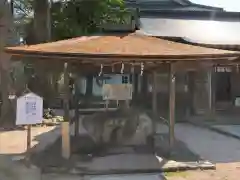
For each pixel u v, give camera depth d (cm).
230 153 1037
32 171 835
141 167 857
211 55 858
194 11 1808
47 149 1040
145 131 1070
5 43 1453
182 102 1711
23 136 1279
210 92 1702
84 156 947
